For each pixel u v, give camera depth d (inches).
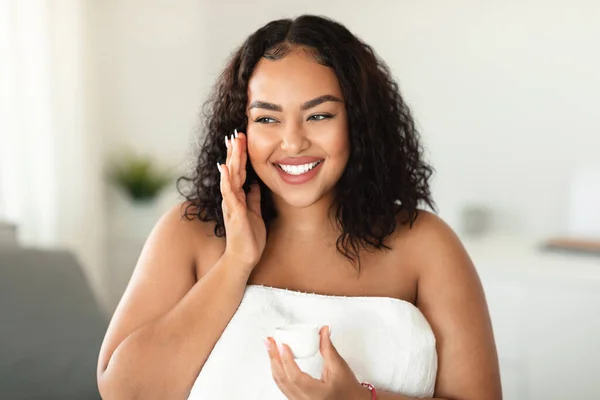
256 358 45.8
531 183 125.2
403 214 50.6
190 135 152.7
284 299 47.4
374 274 49.2
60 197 131.0
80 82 134.0
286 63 44.6
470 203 129.7
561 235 123.0
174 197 152.0
